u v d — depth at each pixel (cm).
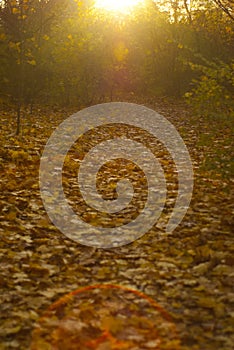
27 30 1352
